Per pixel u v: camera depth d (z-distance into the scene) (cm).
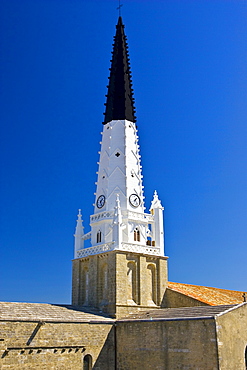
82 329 4775
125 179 6034
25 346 4262
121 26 6912
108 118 6462
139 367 4684
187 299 5528
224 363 4022
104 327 4981
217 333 4056
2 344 4116
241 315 4353
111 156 6194
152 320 4628
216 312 4269
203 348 4125
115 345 5000
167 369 4400
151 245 6084
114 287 5341
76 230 6312
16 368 4175
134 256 5634
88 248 5931
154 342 4591
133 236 5869
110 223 5888
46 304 5175
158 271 5834
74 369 4616
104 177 6181
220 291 6575
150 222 6119
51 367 4431
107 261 5559
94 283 5641
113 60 6781
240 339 4253
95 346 4841
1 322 4150
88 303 5728
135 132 6438
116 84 6569
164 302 5753
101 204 6084
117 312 5225
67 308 5203
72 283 6109
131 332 4866
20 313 4491
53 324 4541
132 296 5544
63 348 4566
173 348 4394
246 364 4247
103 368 4847
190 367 4197
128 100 6512
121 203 5938
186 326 4316
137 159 6291
